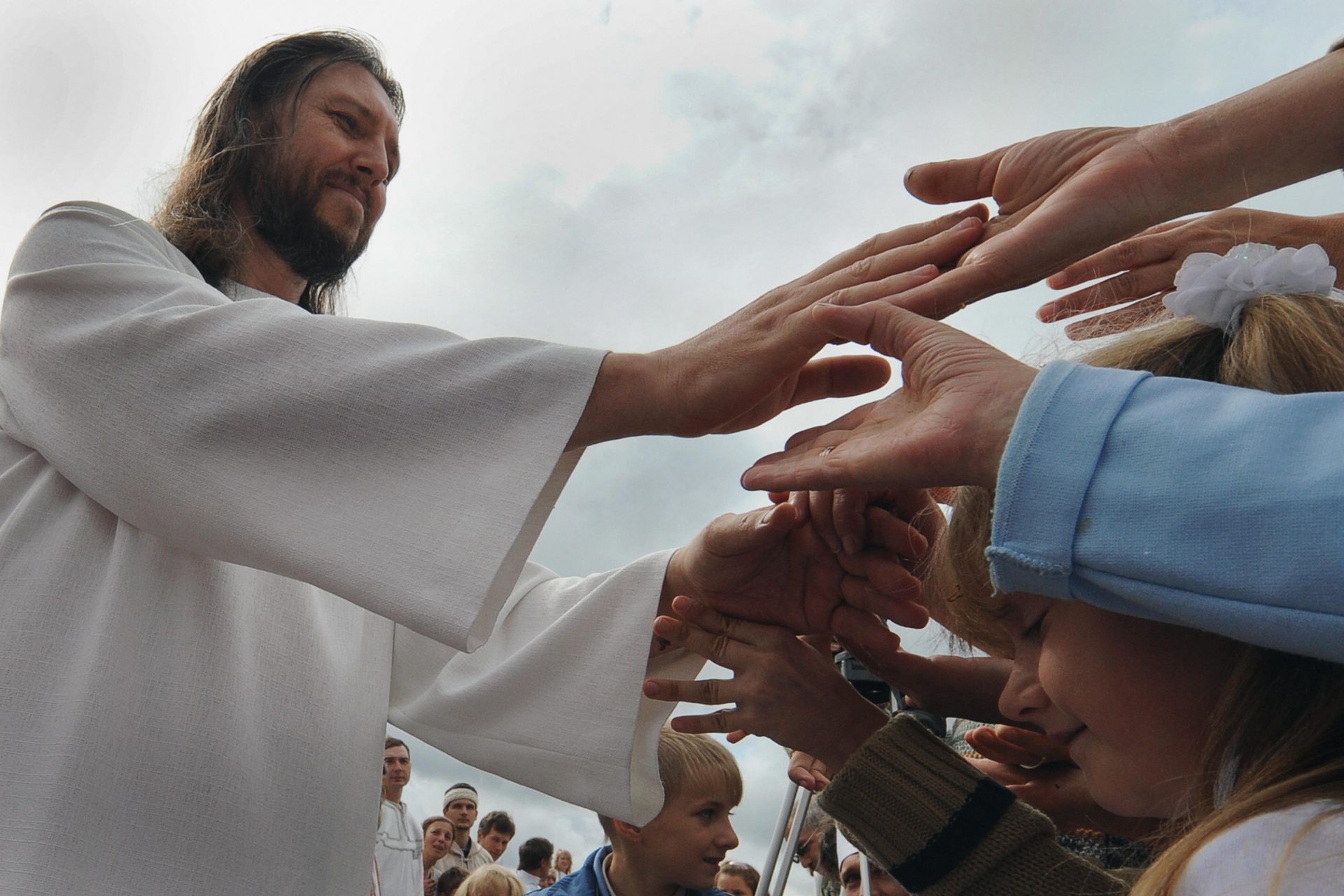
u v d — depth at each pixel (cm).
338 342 117
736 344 111
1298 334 75
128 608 117
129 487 114
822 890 243
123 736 111
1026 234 104
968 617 99
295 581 132
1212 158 104
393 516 109
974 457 74
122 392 116
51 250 132
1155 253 127
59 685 113
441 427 112
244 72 163
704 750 251
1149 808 76
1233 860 56
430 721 156
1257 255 86
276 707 124
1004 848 104
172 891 110
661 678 155
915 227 121
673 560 149
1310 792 60
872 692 161
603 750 144
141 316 119
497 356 115
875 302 93
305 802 122
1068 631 78
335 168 159
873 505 132
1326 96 102
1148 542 61
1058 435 67
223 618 122
